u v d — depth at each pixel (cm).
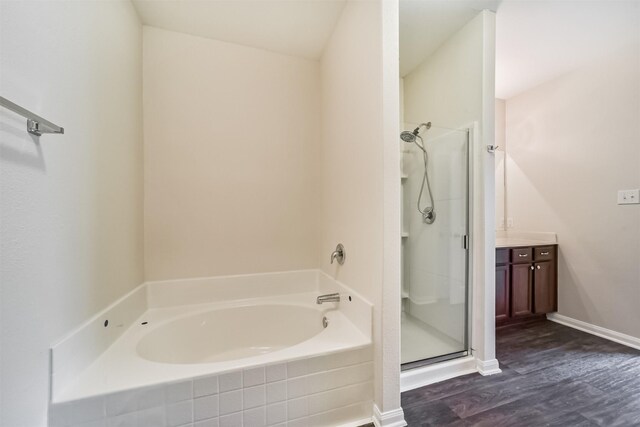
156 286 180
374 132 133
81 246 109
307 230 218
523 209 293
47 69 91
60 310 96
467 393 152
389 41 126
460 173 189
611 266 226
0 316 73
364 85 143
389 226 127
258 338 188
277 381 117
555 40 208
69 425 94
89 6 115
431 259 204
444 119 202
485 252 176
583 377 168
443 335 198
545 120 272
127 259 151
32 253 84
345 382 128
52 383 92
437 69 206
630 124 215
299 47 204
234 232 199
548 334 233
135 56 164
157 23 176
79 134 108
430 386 159
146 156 178
